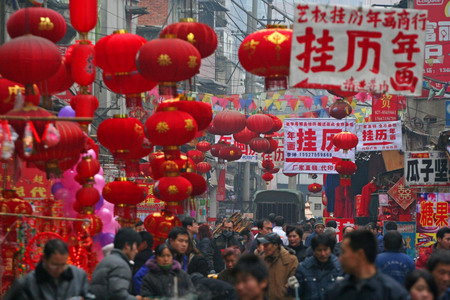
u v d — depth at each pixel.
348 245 9.73
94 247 16.64
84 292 11.72
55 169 14.00
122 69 15.87
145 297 13.45
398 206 40.66
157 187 16.44
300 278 14.59
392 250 15.12
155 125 15.80
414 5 45.47
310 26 13.12
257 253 17.58
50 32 15.05
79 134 13.88
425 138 46.28
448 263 11.66
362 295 9.55
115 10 49.75
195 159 32.34
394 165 43.62
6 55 13.59
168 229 16.83
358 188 52.56
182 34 16.11
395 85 13.27
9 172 16.70
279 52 14.09
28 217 14.28
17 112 13.34
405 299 9.55
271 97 39.06
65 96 33.44
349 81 13.21
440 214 29.77
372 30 13.22
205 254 21.34
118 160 16.55
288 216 52.28
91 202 15.88
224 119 29.17
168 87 15.20
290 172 39.53
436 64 45.19
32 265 14.16
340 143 32.12
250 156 44.47
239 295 9.59
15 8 30.16
